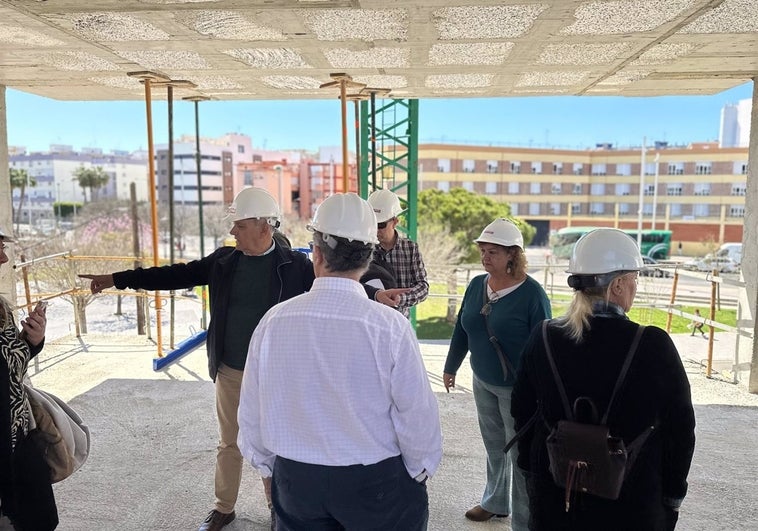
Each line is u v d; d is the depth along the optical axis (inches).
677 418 64.4
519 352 107.0
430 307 628.7
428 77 200.4
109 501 134.6
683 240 1884.8
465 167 2185.0
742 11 122.0
